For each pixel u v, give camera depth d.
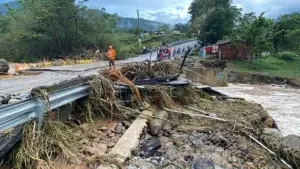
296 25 53.75
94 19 44.72
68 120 7.83
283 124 15.98
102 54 39.53
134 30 84.31
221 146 7.81
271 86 31.73
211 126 9.05
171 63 14.01
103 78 9.08
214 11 55.34
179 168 6.23
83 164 5.75
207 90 14.29
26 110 5.50
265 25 42.69
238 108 11.75
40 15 39.69
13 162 5.41
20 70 21.02
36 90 6.37
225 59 43.34
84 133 7.32
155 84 11.45
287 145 8.11
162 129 8.46
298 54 46.53
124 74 12.12
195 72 28.30
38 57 39.81
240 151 7.58
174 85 11.73
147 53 55.88
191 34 79.00
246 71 36.59
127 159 6.18
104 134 7.64
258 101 22.64
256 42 42.06
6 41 40.03
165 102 10.32
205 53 46.06
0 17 56.56
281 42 52.34
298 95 25.91
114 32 54.50
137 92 9.91
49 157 5.57
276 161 7.52
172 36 85.44
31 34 38.81
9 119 5.05
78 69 22.39
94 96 8.64
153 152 6.98
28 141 5.52
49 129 6.18
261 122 10.81
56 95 6.77
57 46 40.97
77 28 42.81
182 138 7.98
